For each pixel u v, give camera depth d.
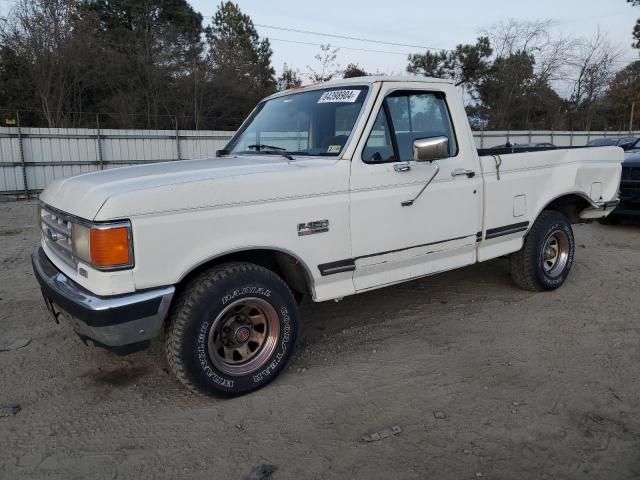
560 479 2.65
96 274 2.90
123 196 2.88
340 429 3.12
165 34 33.88
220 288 3.23
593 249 7.69
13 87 28.27
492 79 38.50
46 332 4.64
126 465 2.83
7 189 17.16
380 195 3.85
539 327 4.59
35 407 3.43
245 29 44.06
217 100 34.41
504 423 3.14
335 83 4.24
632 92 43.75
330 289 3.76
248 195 3.26
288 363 3.69
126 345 3.02
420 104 4.23
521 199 4.91
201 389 3.29
